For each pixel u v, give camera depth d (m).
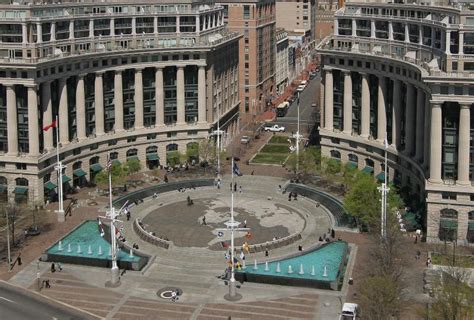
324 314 167.62
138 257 197.25
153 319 165.50
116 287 182.12
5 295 177.00
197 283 185.00
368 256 199.62
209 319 165.50
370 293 165.00
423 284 179.62
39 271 191.00
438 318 156.88
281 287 182.25
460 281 167.75
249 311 169.50
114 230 182.62
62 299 175.25
